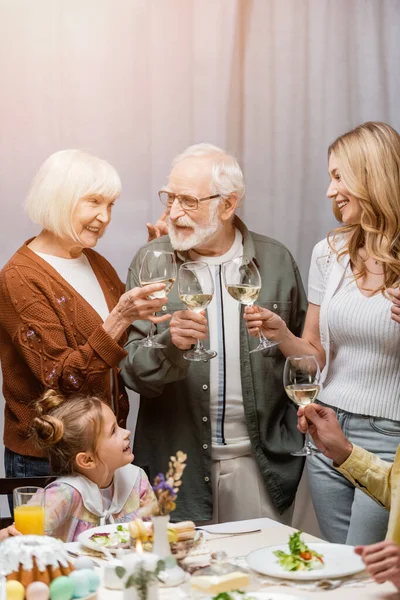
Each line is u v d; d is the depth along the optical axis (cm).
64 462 257
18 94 373
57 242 310
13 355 304
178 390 316
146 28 391
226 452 316
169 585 185
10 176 374
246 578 181
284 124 422
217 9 405
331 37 429
